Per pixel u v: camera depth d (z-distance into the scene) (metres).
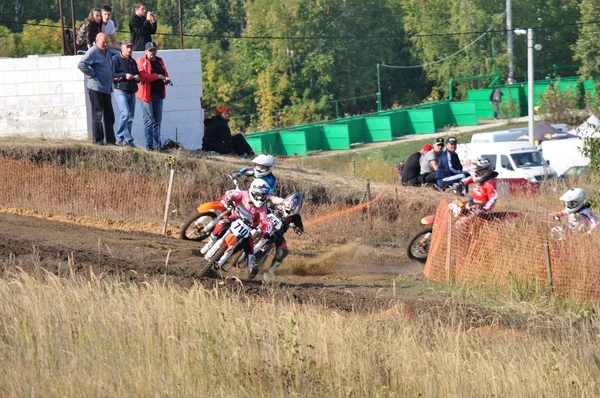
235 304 29.66
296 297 34.50
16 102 64.81
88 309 27.12
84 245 39.78
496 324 32.84
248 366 24.00
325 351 24.97
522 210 62.28
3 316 25.98
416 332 28.73
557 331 33.06
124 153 55.91
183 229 45.31
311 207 57.31
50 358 23.42
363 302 35.06
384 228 56.06
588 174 89.06
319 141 157.25
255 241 38.56
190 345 24.83
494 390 24.11
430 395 23.56
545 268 39.19
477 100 184.25
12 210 50.72
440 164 63.88
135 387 22.09
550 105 164.88
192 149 68.44
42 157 54.03
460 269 40.84
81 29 65.44
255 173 38.44
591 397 24.69
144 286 32.84
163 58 68.38
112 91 62.09
